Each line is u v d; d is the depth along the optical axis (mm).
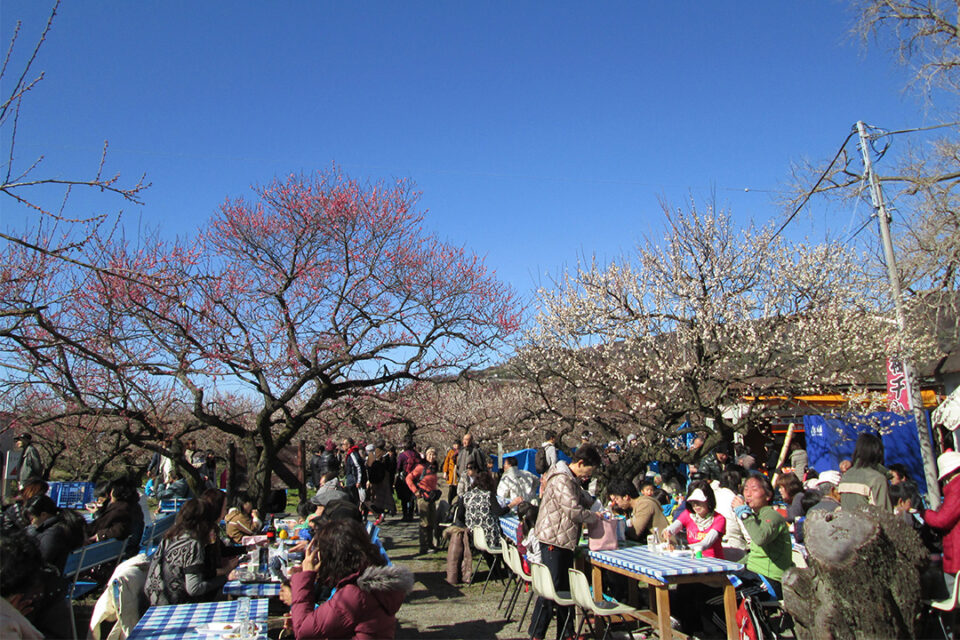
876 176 11930
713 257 14406
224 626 3895
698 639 5910
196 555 5098
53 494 12328
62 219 4801
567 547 5738
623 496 7566
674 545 5969
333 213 12242
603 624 6324
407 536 13102
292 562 5965
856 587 3635
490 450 18984
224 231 12297
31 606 4020
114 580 4891
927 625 5016
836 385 13828
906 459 13414
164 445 10992
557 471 5871
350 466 13156
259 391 11328
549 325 15219
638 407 14078
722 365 14039
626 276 14938
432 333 11938
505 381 15734
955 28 12523
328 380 11492
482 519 8172
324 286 12180
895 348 12086
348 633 3486
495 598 7930
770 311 14031
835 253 14273
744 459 11164
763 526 5707
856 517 3748
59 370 7793
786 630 5996
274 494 13586
